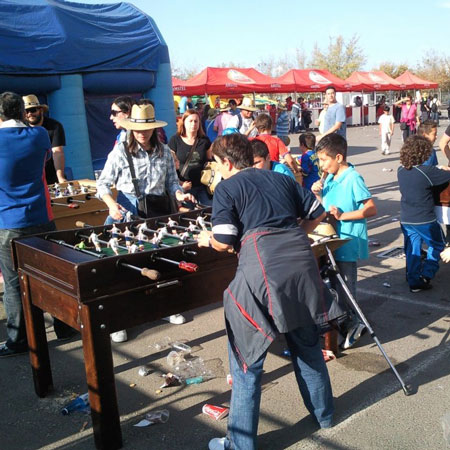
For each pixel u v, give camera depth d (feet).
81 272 8.97
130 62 30.60
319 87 79.36
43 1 28.17
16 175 12.71
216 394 11.67
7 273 13.32
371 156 56.80
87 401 11.37
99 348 9.31
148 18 33.06
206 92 64.95
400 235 24.20
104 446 9.64
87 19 29.32
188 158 18.67
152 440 10.08
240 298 8.68
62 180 21.01
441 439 9.64
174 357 13.29
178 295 10.34
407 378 11.88
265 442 9.84
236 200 8.96
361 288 17.69
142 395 11.74
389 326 14.66
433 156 20.34
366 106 112.37
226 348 13.97
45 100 28.27
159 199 14.93
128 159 14.42
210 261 10.75
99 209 18.31
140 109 13.85
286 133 52.13
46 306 10.60
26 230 13.09
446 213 17.01
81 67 28.07
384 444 9.59
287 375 12.38
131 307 9.66
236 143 9.55
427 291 17.13
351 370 12.36
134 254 9.58
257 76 73.51
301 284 8.77
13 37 25.29
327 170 13.55
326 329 10.69
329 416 10.05
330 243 11.56
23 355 13.96
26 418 11.02
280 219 9.00
